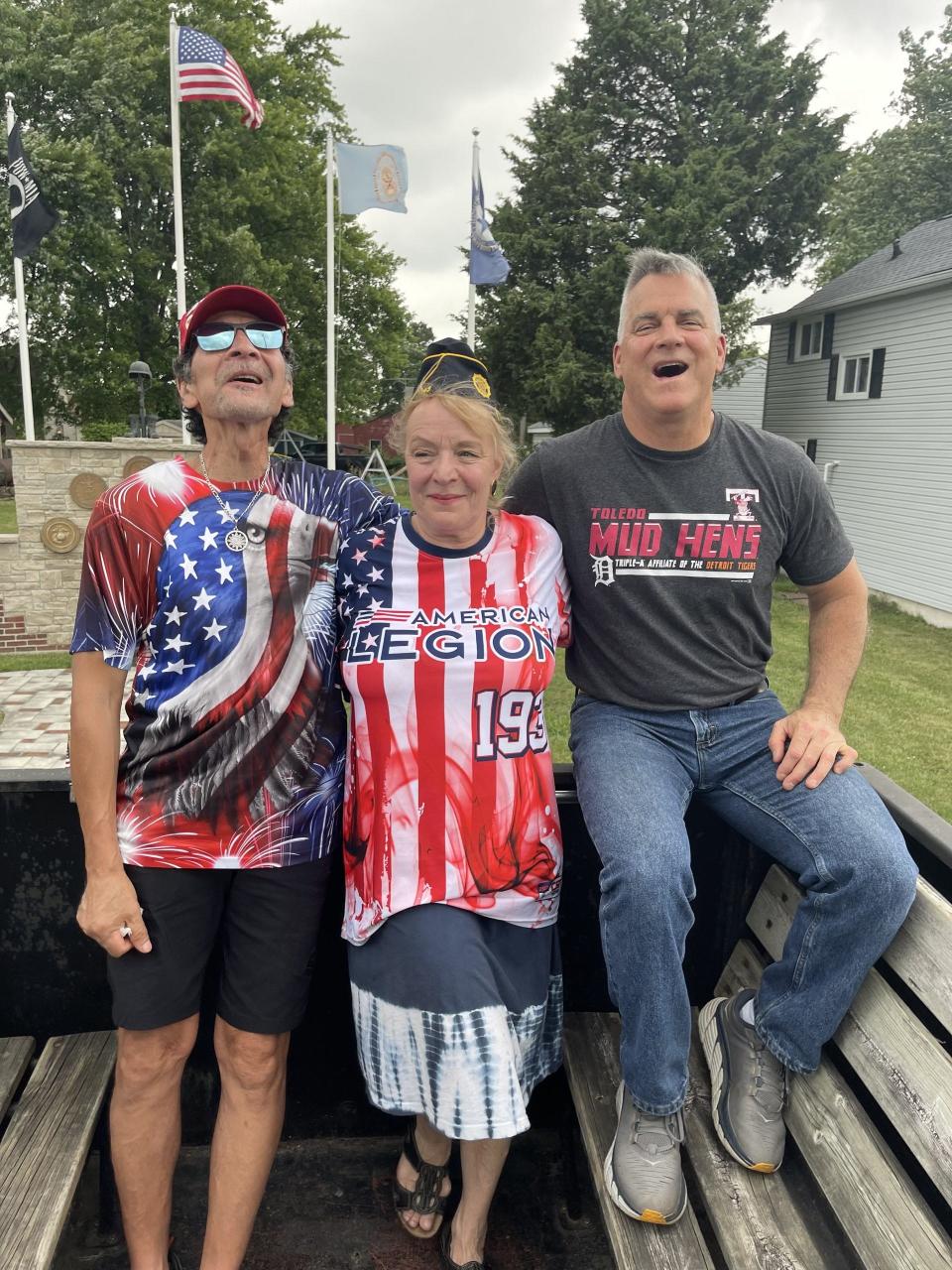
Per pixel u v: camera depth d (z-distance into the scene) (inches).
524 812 61.3
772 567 73.4
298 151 938.1
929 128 1141.7
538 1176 73.7
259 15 941.2
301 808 60.2
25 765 244.5
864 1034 58.7
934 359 524.7
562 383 736.3
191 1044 60.9
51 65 800.3
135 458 372.8
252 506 60.8
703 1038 69.9
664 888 57.8
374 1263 64.9
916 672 391.5
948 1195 47.9
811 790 65.4
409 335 1087.0
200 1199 69.5
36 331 908.6
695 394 69.2
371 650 60.6
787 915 69.7
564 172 767.1
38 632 377.4
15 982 73.0
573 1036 72.9
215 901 60.6
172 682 59.4
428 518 62.2
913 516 548.4
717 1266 63.0
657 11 780.0
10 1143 60.9
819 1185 57.3
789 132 752.3
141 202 879.7
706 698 71.7
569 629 72.3
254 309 60.8
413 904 58.9
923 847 66.2
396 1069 58.6
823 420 653.3
